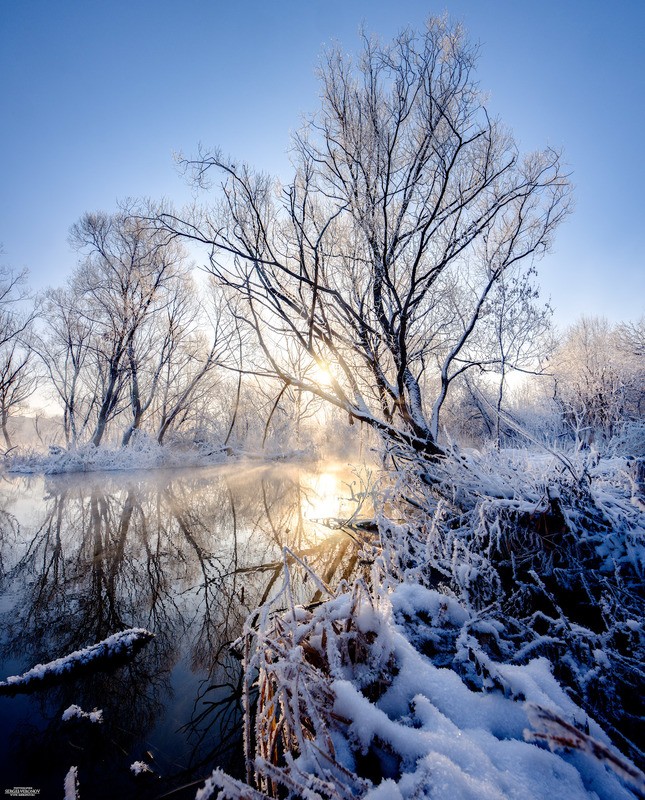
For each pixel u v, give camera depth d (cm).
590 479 376
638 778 100
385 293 737
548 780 117
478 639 213
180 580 503
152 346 2225
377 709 145
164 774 206
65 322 2392
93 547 645
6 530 746
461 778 111
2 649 342
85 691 281
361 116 711
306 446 2406
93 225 1881
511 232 761
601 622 281
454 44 663
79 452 1766
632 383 1467
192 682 292
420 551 373
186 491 1195
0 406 2728
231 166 688
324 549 607
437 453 598
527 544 371
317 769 128
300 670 160
